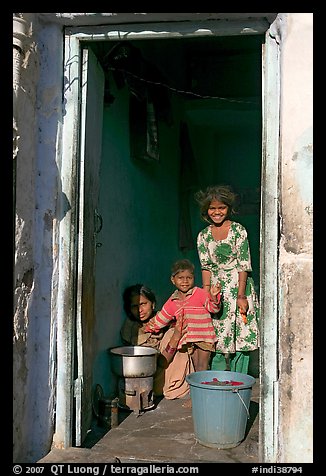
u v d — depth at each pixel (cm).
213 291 370
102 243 371
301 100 250
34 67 278
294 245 249
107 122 388
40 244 284
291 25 254
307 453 245
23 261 269
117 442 303
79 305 291
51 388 282
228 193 375
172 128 589
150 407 363
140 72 428
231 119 660
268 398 259
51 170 285
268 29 269
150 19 278
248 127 698
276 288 260
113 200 402
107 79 372
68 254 287
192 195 668
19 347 265
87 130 303
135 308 405
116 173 409
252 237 702
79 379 291
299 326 247
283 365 251
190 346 391
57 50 286
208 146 717
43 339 283
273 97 265
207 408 296
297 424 246
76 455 276
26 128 271
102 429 324
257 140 720
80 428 290
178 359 395
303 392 246
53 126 286
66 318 285
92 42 298
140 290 408
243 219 709
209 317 382
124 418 346
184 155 633
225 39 509
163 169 561
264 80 268
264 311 262
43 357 282
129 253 439
